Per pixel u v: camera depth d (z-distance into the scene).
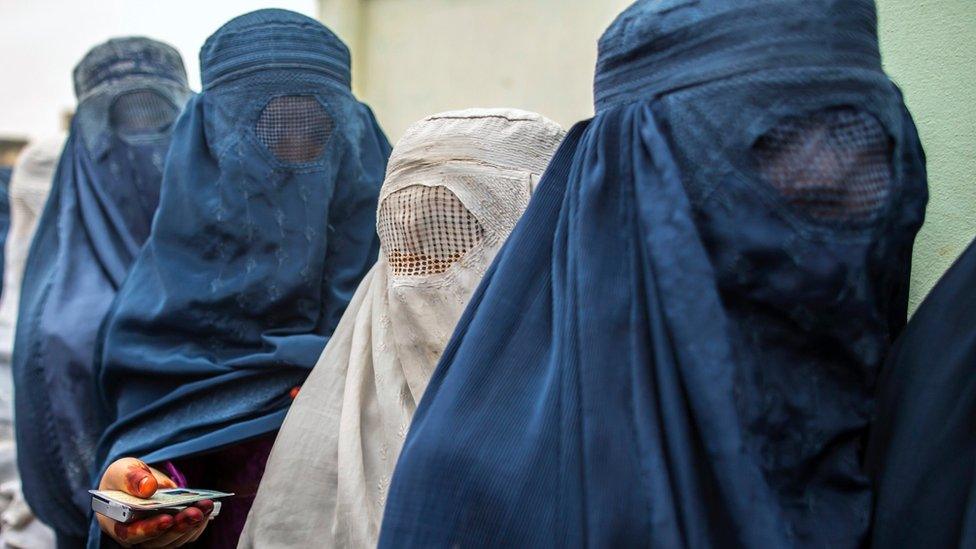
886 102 1.18
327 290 2.02
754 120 1.15
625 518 1.06
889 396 1.17
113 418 2.07
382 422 1.55
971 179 1.51
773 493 1.12
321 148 2.01
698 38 1.21
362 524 1.48
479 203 1.50
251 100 1.99
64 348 2.22
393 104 3.96
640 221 1.18
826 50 1.16
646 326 1.14
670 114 1.20
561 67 3.66
